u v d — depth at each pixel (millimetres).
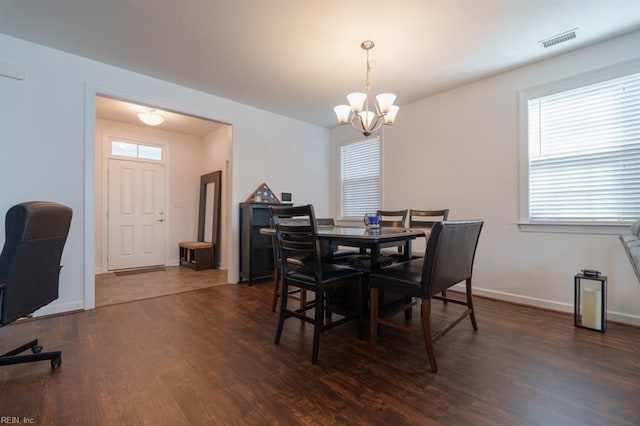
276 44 2605
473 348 2012
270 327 2418
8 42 2488
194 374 1691
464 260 2172
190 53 2771
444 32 2404
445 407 1396
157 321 2533
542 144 2910
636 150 2432
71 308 2752
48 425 1274
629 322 2426
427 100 3781
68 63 2764
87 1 2076
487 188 3248
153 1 2080
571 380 1621
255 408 1395
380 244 2254
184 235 5629
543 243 2875
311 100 3945
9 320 1536
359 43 2574
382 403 1430
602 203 2592
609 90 2553
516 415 1338
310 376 1674
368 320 2393
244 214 4012
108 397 1474
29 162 2572
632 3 2053
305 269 2154
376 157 4520
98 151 4738
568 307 2721
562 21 2264
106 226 4812
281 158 4574
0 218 2441
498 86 3168
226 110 3928
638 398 1460
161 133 5363
